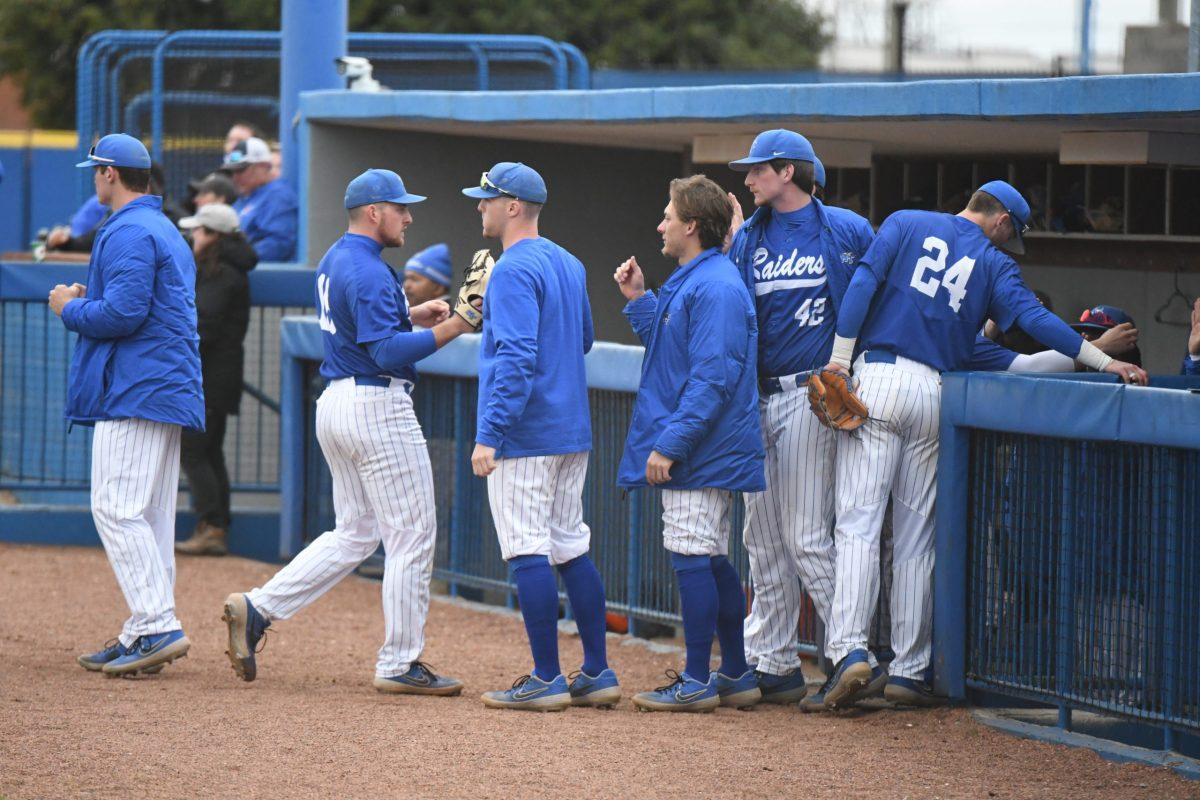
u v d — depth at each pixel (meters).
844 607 21.36
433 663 26.06
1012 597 21.27
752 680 22.48
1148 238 30.73
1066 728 20.61
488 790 17.64
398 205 22.50
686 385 20.91
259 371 37.28
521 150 41.91
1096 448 19.98
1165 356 31.41
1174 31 36.81
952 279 21.33
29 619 28.62
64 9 100.56
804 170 21.56
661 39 102.62
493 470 21.31
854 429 21.17
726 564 22.09
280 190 42.47
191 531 36.91
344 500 23.23
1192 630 18.98
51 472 37.00
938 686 21.98
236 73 49.72
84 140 49.59
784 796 17.75
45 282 36.03
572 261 21.86
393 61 50.47
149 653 23.67
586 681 22.30
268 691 23.03
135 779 17.69
